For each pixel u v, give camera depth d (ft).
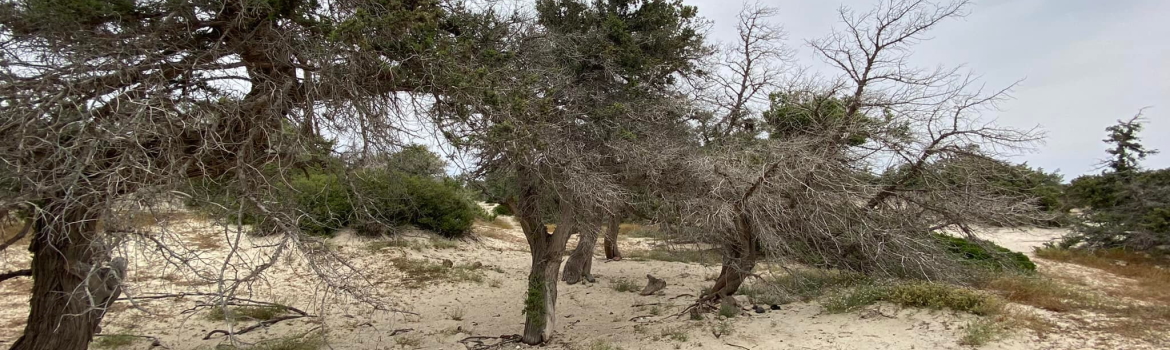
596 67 26.78
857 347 20.67
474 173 22.52
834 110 24.84
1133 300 27.81
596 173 20.81
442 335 28.32
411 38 15.99
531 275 26.25
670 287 40.73
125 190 11.68
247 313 30.32
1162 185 56.65
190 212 15.42
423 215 58.34
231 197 14.46
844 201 23.15
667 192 22.95
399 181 20.66
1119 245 56.70
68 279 15.88
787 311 27.81
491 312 34.40
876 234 24.40
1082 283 34.60
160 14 14.35
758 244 27.43
